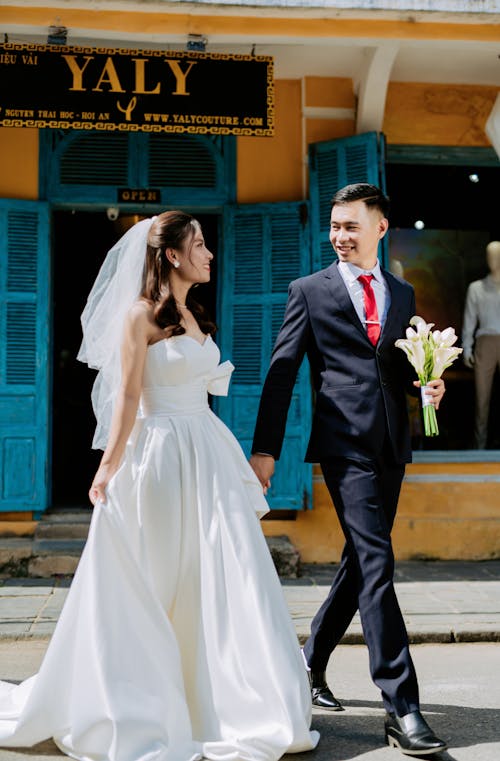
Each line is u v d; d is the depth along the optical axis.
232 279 7.05
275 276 7.00
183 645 3.20
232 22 6.05
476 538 7.07
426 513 7.07
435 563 6.96
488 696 3.91
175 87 6.30
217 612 3.13
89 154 7.03
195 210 7.18
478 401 7.42
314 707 3.66
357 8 5.98
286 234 7.00
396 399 3.49
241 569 3.15
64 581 6.18
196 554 3.26
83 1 5.84
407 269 7.42
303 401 6.78
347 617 3.55
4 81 6.17
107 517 3.14
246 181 7.18
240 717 3.01
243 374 6.99
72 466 9.66
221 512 3.25
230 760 2.84
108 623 3.01
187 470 3.29
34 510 6.82
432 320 7.43
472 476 7.14
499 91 7.36
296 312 3.57
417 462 7.11
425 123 7.32
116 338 3.53
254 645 3.06
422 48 6.73
